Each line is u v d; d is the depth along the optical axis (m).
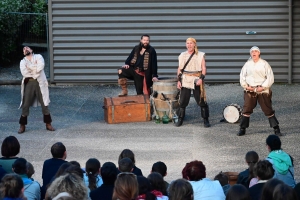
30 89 17.17
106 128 17.89
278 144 11.35
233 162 14.59
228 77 23.89
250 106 16.62
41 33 26.69
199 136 16.88
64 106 20.69
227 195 7.66
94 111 20.06
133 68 18.98
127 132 17.39
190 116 19.12
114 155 15.28
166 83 18.23
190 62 17.50
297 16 23.36
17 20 25.91
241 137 16.70
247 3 23.48
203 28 23.70
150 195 8.22
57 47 24.02
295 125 17.77
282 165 11.05
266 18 23.48
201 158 14.96
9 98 21.97
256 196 9.11
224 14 23.56
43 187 10.18
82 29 23.91
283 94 21.94
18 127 18.05
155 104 18.45
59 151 11.02
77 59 24.09
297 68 23.66
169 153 15.41
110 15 23.81
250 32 23.56
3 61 26.48
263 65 16.38
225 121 18.30
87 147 15.97
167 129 17.66
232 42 23.70
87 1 23.75
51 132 17.48
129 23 23.81
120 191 7.37
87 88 23.64
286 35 23.52
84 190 7.39
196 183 9.27
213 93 22.33
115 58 24.02
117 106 18.38
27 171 10.00
